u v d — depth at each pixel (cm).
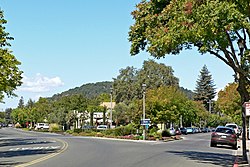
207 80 12781
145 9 1906
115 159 2164
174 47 1719
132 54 2003
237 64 1803
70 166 1819
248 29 1528
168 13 1675
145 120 4575
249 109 1656
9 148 3197
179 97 6962
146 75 9362
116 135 5316
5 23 2761
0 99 4169
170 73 9438
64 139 4731
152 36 1805
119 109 8456
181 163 2003
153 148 3155
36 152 2706
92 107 10050
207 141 4750
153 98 5569
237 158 2367
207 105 12569
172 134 5762
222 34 1500
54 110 10819
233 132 3569
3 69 3042
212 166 1908
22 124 13400
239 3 1405
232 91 5997
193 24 1459
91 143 3819
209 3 1396
